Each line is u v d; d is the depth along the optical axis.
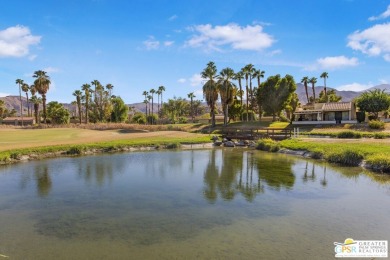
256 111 91.25
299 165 23.52
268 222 10.74
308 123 61.22
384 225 10.42
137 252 8.39
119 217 11.38
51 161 26.12
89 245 8.86
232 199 13.86
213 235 9.58
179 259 7.97
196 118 122.19
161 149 37.09
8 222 10.89
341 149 25.31
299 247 8.68
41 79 74.94
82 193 15.06
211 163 25.09
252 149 37.28
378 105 57.34
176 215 11.58
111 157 29.02
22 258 8.06
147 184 17.12
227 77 66.88
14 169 22.03
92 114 105.25
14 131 52.97
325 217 11.27
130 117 122.69
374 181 17.36
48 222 10.85
